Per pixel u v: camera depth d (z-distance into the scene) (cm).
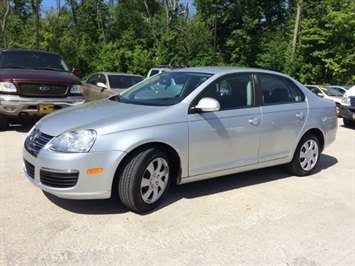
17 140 698
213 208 421
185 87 446
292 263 317
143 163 379
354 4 3088
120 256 314
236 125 455
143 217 388
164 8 3991
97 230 355
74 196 366
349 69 3222
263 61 3484
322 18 3138
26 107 726
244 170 485
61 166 360
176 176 422
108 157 366
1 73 746
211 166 443
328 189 508
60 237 340
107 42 4306
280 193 482
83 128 371
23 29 3978
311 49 3244
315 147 566
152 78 520
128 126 378
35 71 796
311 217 411
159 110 406
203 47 3481
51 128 387
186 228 369
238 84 475
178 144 405
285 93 531
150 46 4075
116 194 417
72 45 3812
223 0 3819
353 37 3114
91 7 4416
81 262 303
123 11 4312
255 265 312
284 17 4012
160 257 316
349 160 684
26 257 306
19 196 425
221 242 346
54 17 4072
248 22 3678
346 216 418
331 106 589
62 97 763
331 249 344
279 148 514
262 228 379
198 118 422
